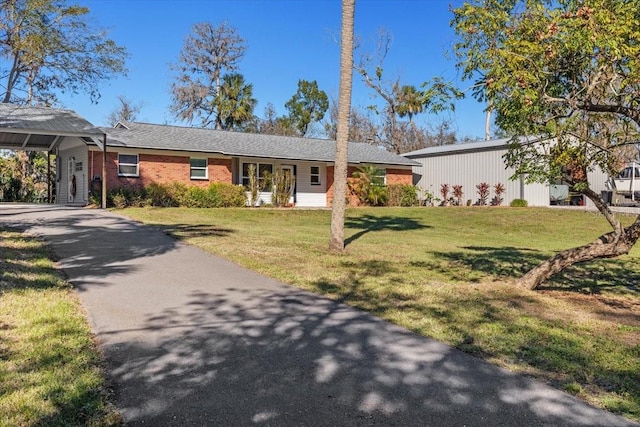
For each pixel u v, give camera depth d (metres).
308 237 12.97
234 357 4.09
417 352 4.29
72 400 3.16
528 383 3.65
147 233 11.43
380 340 4.61
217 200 21.69
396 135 42.41
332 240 10.62
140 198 19.45
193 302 5.84
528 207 23.98
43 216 14.37
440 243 13.68
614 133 6.12
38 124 17.02
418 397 3.38
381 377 3.72
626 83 5.05
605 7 4.79
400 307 5.86
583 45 4.75
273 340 4.55
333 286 6.93
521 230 18.89
